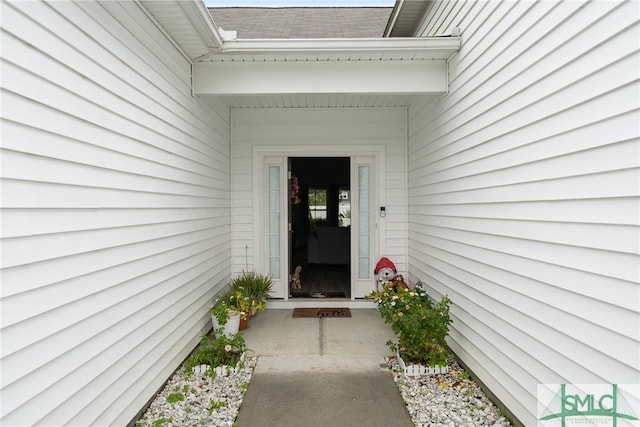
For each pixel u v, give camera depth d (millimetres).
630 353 1343
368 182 4648
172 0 2166
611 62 1399
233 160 4488
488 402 2375
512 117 2076
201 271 3330
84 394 1649
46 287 1415
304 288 5289
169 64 2594
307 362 2980
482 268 2475
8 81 1239
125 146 1991
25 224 1317
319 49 2889
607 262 1433
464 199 2750
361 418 2217
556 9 1697
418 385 2605
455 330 2975
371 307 4520
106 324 1813
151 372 2334
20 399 1294
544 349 1828
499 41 2211
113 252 1874
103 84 1789
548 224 1776
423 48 2830
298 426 2143
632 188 1318
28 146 1330
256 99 4059
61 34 1497
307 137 4484
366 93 3184
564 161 1656
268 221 4641
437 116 3367
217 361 2785
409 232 4457
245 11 6098
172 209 2639
